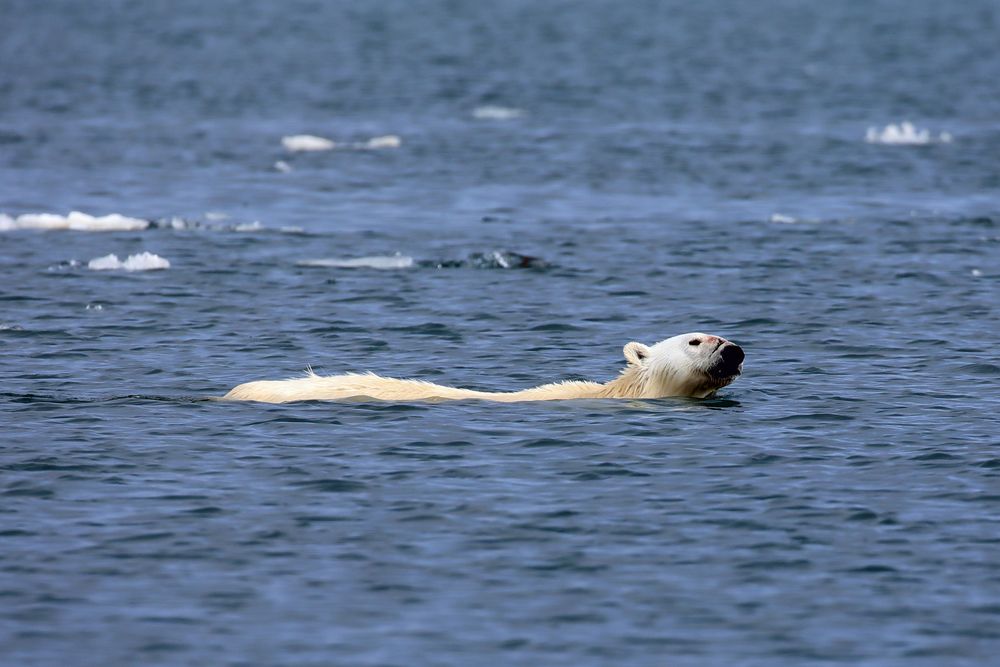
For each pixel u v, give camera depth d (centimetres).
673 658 3769
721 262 10362
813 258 10500
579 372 7181
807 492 5012
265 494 4956
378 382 6247
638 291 9325
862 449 5556
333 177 15038
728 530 4650
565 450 5491
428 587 4197
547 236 11588
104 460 5312
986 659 3766
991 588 4191
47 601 4084
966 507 4856
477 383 6931
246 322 8300
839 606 4078
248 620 3978
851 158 16462
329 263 10219
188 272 9844
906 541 4550
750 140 18175
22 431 5688
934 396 6481
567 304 8912
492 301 8988
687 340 6341
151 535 4572
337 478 5125
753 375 6969
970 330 8044
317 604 4078
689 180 14912
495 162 16162
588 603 4094
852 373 7006
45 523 4666
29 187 14075
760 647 3831
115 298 8931
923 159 16362
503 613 4028
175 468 5231
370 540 4547
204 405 6088
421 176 15138
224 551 4453
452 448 5497
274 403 6094
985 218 12269
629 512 4806
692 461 5369
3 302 8756
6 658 3744
